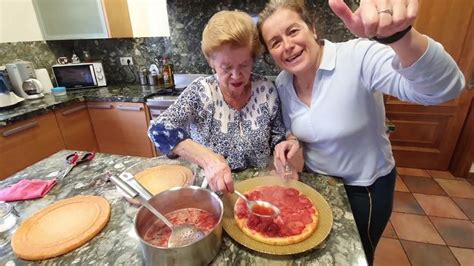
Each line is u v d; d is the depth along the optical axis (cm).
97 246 61
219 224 56
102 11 209
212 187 71
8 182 91
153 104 205
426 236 175
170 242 57
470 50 196
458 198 209
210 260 54
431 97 58
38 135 187
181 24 232
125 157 105
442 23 193
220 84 88
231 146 90
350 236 60
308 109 87
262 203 69
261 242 58
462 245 168
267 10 81
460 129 225
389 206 97
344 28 204
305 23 81
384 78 69
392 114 234
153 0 231
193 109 88
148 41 246
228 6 219
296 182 79
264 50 86
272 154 93
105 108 220
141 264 56
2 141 165
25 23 223
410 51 50
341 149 87
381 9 44
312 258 54
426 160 242
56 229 66
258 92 92
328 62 81
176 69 249
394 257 161
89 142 229
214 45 75
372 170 90
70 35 227
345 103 80
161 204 65
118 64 261
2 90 181
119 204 76
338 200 73
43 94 217
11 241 63
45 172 96
